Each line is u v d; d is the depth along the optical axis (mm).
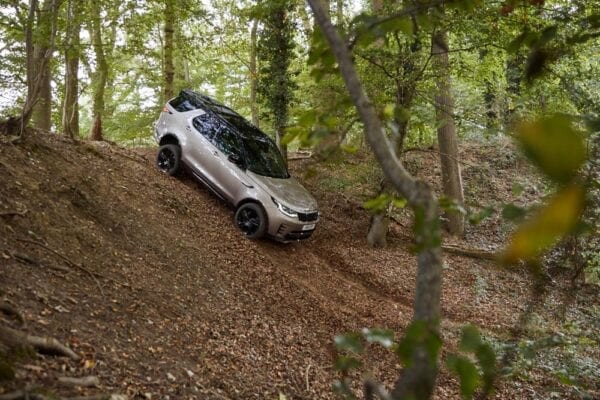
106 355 3729
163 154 10484
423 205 1140
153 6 9562
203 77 20359
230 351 5113
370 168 12094
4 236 4648
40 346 3227
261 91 13281
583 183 631
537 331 3385
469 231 13711
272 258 9094
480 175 16250
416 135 12008
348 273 10516
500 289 10977
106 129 17359
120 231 6559
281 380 4992
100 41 10336
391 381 5926
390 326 8195
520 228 664
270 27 12672
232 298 6656
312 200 10156
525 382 6066
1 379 2648
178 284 6145
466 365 1081
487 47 9617
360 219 13539
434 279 1129
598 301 8703
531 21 4410
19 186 5664
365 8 12195
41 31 6980
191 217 8859
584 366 4613
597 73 7180
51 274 4555
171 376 3955
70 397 2826
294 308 7406
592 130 1079
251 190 9398
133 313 4789
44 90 10812
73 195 6430
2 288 3830
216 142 9977
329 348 6387
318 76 1695
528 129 602
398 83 8898
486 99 12203
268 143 10703
